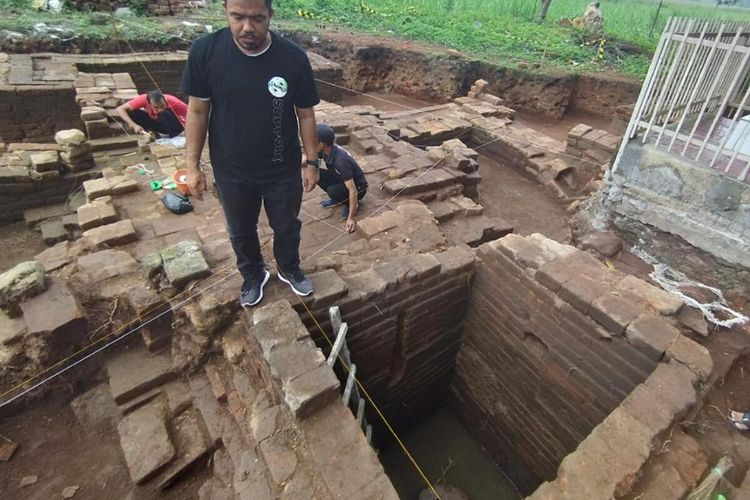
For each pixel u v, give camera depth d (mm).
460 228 4516
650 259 4094
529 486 4453
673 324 3008
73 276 3309
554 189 7266
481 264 3900
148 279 3268
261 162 2297
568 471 2154
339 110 7324
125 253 3549
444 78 11820
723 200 3520
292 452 2293
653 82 3744
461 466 4848
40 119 7094
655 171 3920
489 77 12086
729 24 4090
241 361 2977
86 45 9258
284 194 2477
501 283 3783
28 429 2928
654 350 2730
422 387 4777
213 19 12117
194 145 2232
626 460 2182
